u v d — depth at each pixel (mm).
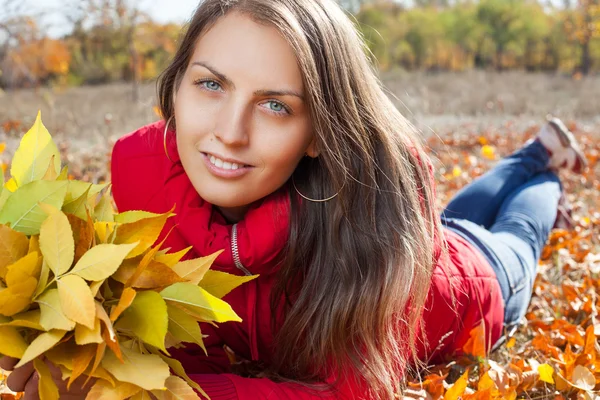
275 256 1605
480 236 2359
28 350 1000
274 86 1370
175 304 1180
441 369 1990
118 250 1023
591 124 10094
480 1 39625
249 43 1360
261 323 1743
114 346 1021
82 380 1217
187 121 1443
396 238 1567
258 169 1443
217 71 1380
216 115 1414
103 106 11125
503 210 2801
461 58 38312
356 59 1508
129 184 1717
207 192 1481
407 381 1880
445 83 21297
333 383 1561
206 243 1577
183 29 1552
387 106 1637
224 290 1304
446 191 4414
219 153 1419
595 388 1857
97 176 4129
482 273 2113
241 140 1396
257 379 1528
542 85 21031
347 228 1554
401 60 38562
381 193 1578
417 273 1623
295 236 1571
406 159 1658
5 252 1061
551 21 39125
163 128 1760
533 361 1905
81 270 1030
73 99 13820
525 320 2387
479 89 19172
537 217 2738
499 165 3016
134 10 13484
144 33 14281
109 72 20297
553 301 2520
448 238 2178
